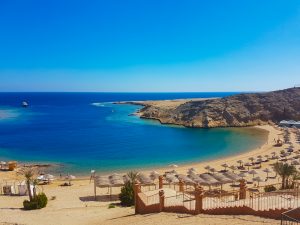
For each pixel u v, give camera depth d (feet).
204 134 326.44
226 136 313.32
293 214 60.80
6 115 510.99
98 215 97.86
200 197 75.20
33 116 495.82
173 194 94.58
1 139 284.20
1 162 197.36
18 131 333.01
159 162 203.72
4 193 139.13
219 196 95.45
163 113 451.53
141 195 92.73
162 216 78.48
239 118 405.18
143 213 88.69
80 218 94.73
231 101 433.48
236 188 140.97
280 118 414.41
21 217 97.40
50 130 340.59
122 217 88.63
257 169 179.83
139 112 535.19
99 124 392.88
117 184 128.26
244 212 68.74
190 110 423.64
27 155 224.12
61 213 102.58
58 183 159.53
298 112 415.44
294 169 131.75
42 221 91.76
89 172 181.88
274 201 71.10
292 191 86.38
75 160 208.85
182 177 139.44
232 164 196.75
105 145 257.75
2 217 97.55
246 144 268.82
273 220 62.18
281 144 257.14
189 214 75.87
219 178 137.69
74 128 356.79
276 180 153.79
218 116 403.95
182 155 224.33
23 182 146.41
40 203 114.01
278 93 453.17
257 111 418.10
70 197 132.16
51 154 226.17
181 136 309.83
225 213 71.51
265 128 371.97
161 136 307.58
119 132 329.52
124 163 200.44
